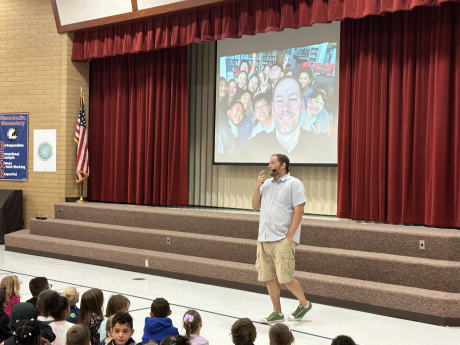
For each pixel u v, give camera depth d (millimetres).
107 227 8234
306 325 4746
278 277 4758
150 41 8953
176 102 9312
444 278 5102
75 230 8641
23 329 2523
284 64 8391
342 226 6176
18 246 8992
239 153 8898
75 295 3752
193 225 7578
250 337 2773
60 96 10164
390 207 7008
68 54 10086
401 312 5031
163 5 8523
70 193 10219
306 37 8148
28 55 10375
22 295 5824
